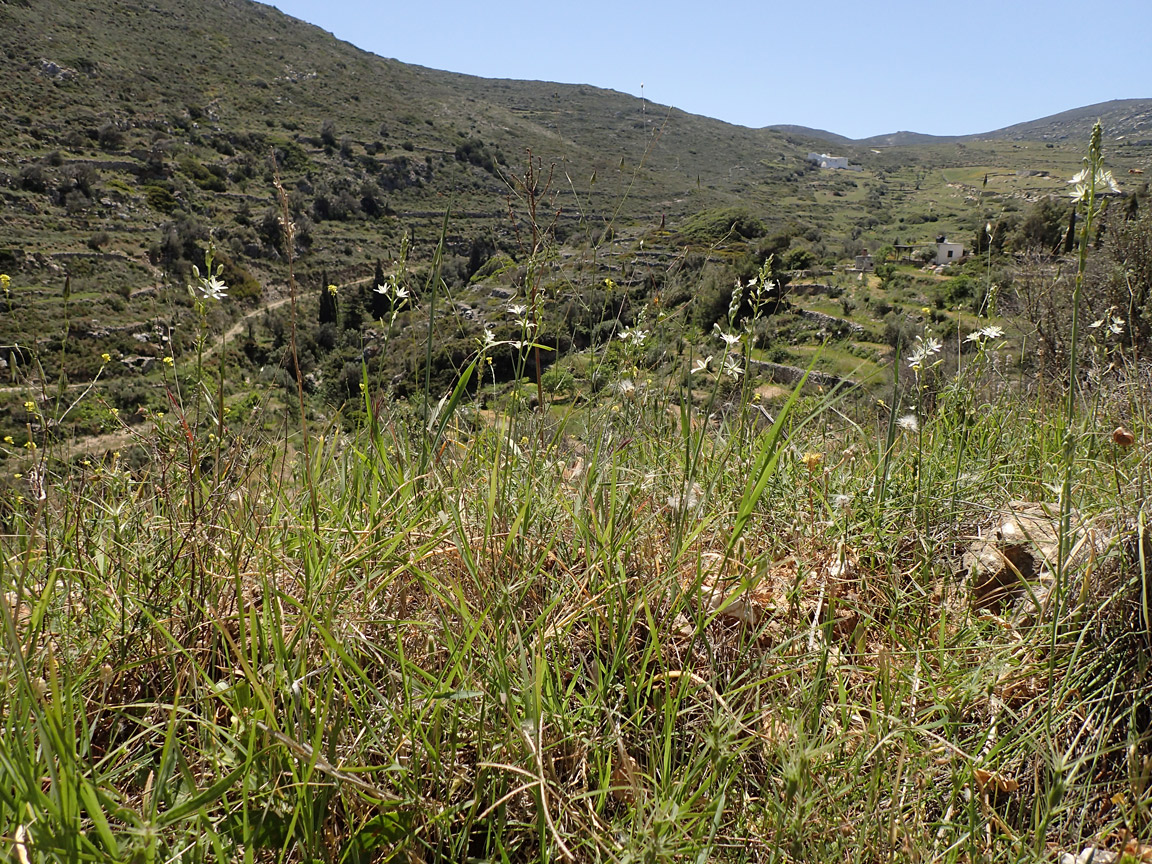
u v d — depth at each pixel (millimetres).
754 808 1614
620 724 1788
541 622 1908
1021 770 1768
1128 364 3803
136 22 112438
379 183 57750
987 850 1532
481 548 2135
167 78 93062
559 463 2744
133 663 1750
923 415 3500
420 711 1606
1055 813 1531
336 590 1848
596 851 1424
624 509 2426
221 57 111625
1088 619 1971
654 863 1324
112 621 1928
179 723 1636
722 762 1509
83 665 1787
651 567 2236
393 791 1569
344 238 43344
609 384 3184
